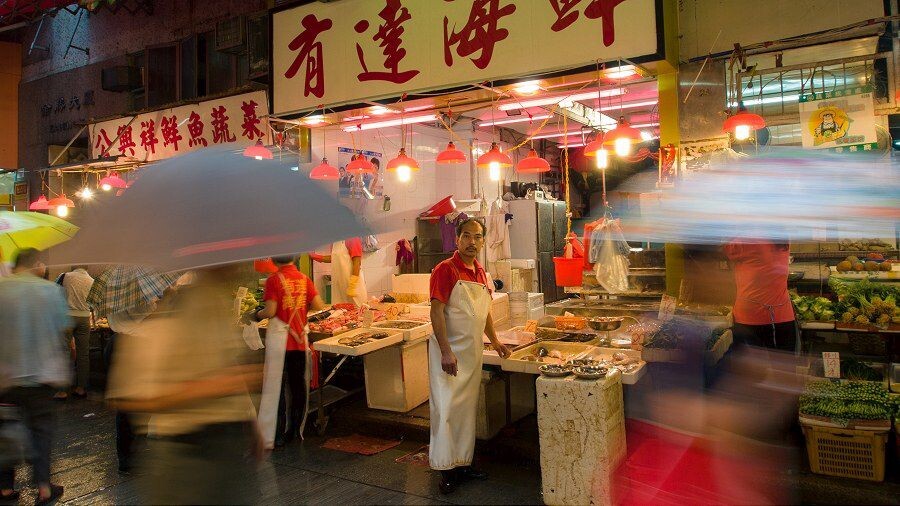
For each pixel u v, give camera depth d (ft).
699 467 12.84
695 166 16.29
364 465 14.64
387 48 18.66
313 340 17.72
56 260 6.20
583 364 12.64
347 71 19.47
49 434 13.08
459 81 17.42
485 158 16.39
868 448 12.03
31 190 35.55
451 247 26.22
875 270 16.37
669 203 16.78
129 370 7.39
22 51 36.65
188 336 7.38
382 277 26.40
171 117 26.55
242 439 7.59
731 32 16.31
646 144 33.35
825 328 14.30
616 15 15.23
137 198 6.61
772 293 13.80
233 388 7.55
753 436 13.85
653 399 13.91
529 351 14.55
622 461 12.29
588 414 11.51
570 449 11.71
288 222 6.54
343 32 19.53
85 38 33.17
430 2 17.89
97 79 32.55
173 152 26.61
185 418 7.19
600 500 11.45
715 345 13.64
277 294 15.76
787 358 13.84
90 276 22.18
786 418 13.76
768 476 12.40
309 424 17.63
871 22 14.34
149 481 7.29
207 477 7.13
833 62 14.83
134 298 13.75
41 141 35.37
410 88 18.26
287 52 20.71
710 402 14.20
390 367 17.39
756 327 13.93
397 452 15.46
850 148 15.16
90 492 13.64
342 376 20.86
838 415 12.19
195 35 28.50
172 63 29.43
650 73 16.69
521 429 15.83
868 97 14.60
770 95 17.28
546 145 36.78
